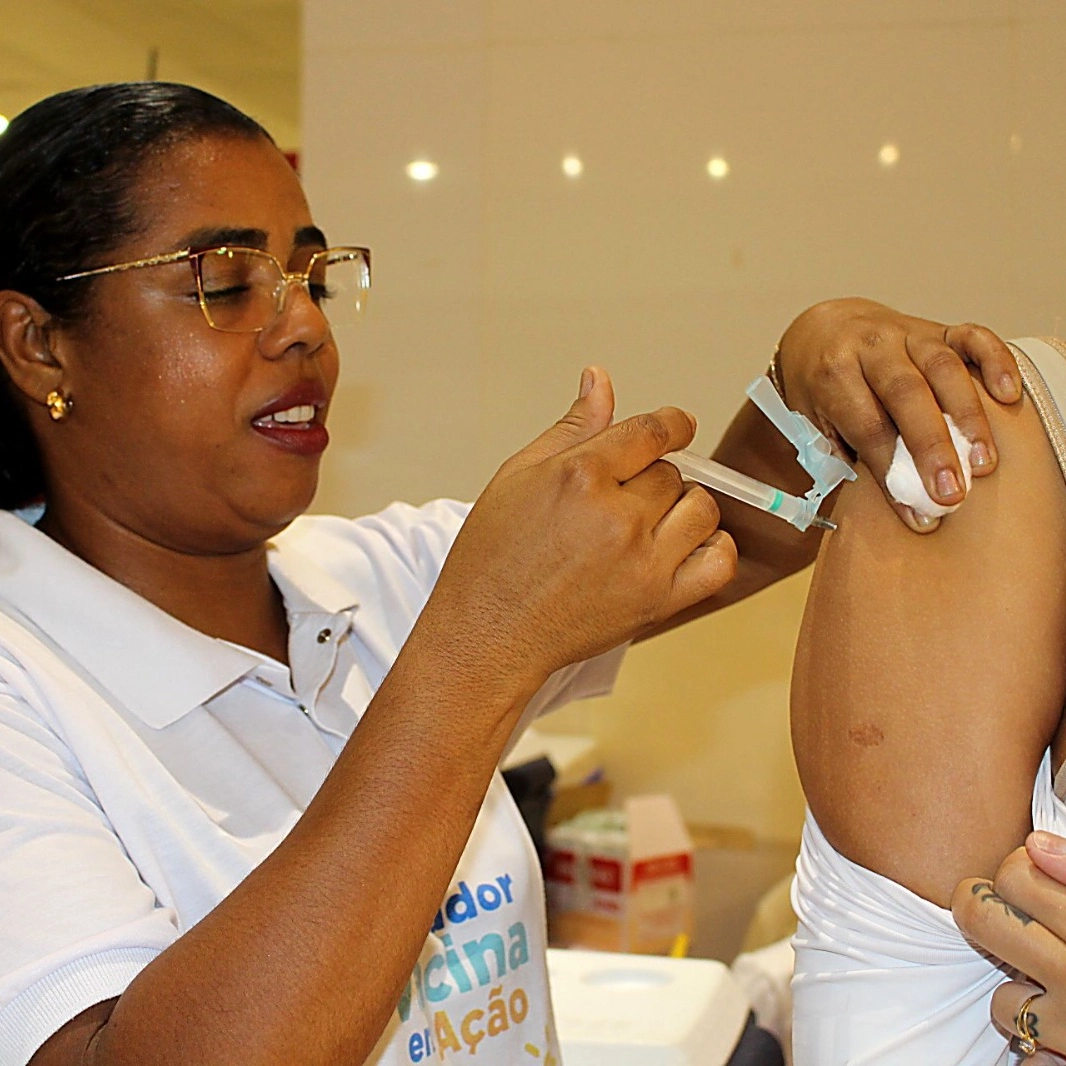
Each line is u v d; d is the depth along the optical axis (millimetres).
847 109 1643
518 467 722
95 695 874
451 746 673
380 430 1779
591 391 759
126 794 822
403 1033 887
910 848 679
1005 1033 664
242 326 899
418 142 1748
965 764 674
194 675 915
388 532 1196
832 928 705
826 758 715
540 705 1107
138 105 911
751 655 1921
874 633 706
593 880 1777
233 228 899
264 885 655
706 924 1923
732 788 1941
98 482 948
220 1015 625
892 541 723
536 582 678
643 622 704
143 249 882
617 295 1716
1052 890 619
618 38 1695
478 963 958
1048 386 725
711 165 1682
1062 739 677
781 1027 1445
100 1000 672
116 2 1900
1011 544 693
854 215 1648
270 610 1069
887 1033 679
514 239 1734
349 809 662
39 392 927
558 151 1719
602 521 671
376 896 647
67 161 887
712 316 1693
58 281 889
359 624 1072
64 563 927
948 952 670
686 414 744
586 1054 1149
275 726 971
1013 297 1612
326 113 1764
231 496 924
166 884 814
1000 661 680
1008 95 1601
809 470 753
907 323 807
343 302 1096
